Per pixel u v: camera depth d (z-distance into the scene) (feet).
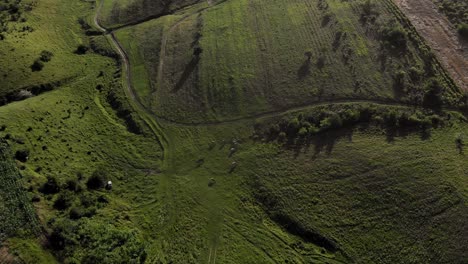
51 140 234.79
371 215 200.95
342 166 222.89
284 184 218.59
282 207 208.64
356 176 217.36
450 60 279.49
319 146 235.40
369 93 262.67
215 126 258.57
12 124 232.73
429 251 186.91
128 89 288.51
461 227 194.90
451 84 262.47
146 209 211.41
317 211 204.85
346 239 193.26
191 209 212.43
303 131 242.37
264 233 200.34
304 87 272.31
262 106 265.95
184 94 280.31
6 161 202.18
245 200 215.51
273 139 245.24
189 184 225.35
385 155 226.38
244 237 198.90
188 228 203.00
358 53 289.53
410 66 276.21
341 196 209.67
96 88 293.02
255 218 207.51
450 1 328.49
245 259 188.65
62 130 246.47
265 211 209.97
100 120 265.34
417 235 192.54
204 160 238.48
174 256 188.96
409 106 253.85
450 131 239.09
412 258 185.06
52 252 171.32
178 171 233.14
